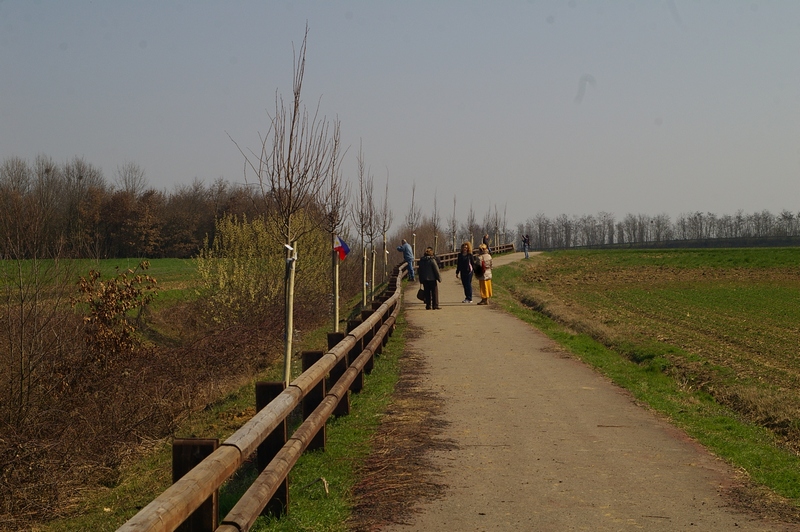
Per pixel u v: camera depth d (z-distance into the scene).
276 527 5.58
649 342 16.94
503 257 57.91
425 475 6.95
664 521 5.72
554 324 20.45
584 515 5.86
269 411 5.75
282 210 9.27
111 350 14.63
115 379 13.16
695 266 46.44
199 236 60.75
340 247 15.26
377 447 7.97
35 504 9.09
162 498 3.70
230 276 22.03
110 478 10.04
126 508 8.06
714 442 8.16
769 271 42.41
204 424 11.64
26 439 10.28
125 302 15.93
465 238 66.31
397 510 6.00
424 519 5.79
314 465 7.20
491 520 5.76
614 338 17.50
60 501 9.30
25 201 13.72
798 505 6.09
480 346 15.62
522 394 10.82
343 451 7.75
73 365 13.59
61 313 14.26
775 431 9.74
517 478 6.86
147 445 11.34
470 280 25.41
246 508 4.61
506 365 13.33
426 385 11.50
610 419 9.28
